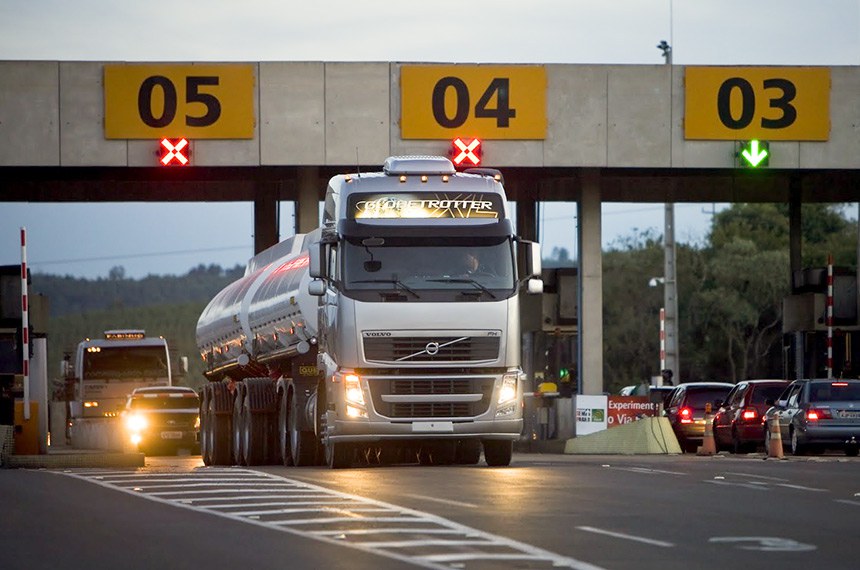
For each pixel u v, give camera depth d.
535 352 133.25
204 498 51.47
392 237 71.94
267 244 131.75
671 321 171.25
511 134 112.44
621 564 34.31
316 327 79.06
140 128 111.69
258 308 92.06
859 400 97.50
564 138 112.94
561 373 131.12
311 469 72.94
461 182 73.56
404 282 71.44
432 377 71.25
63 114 111.62
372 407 70.81
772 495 53.69
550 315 131.38
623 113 113.31
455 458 85.69
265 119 111.88
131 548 37.34
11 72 111.25
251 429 89.50
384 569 33.28
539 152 112.81
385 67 112.25
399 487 56.19
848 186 141.62
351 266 71.50
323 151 112.00
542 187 135.38
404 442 73.56
